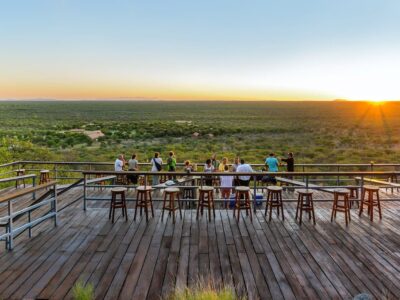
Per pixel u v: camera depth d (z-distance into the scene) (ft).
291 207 25.67
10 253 16.81
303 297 12.76
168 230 20.30
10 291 13.15
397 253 16.93
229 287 13.04
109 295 12.91
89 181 26.43
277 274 14.66
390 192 31.68
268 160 33.71
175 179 29.94
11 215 16.92
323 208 25.73
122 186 24.03
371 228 20.72
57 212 21.72
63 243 18.19
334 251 17.17
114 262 15.85
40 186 19.27
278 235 19.48
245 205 22.91
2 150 53.01
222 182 27.63
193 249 17.44
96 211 24.31
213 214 22.79
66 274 14.62
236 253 16.93
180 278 14.29
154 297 12.77
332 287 13.53
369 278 14.30
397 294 12.99
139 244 18.10
